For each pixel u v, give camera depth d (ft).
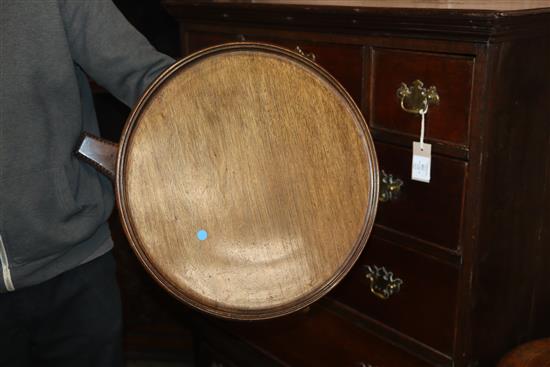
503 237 3.87
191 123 3.15
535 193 4.00
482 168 3.53
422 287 4.07
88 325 3.83
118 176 3.06
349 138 3.24
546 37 3.64
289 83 3.21
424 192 3.90
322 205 3.26
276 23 4.41
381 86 3.93
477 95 3.41
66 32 3.25
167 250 3.12
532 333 4.41
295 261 3.25
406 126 3.86
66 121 3.36
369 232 3.26
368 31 3.87
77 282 3.76
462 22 3.29
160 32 6.15
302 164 3.25
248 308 3.20
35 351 3.90
